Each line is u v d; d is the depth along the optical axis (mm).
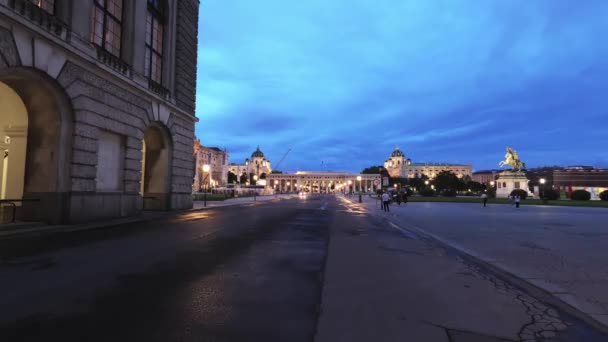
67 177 15695
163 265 7766
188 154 27922
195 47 29297
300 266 7895
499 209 33469
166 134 24906
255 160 196125
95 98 16984
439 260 8914
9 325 4348
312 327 4473
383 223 19250
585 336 4371
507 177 76562
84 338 4004
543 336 4352
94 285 6141
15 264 7738
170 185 25406
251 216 21922
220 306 5176
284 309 5109
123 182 19594
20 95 15234
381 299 5680
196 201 42625
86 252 9234
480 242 11836
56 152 15375
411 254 9711
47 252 9188
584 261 8617
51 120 15516
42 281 6352
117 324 4434
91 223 16312
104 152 18234
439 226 17188
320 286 6332
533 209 34250
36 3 14164
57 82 14727
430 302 5570
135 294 5668
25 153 16969
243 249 9906
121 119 19047
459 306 5402
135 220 18375
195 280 6555
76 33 15688
